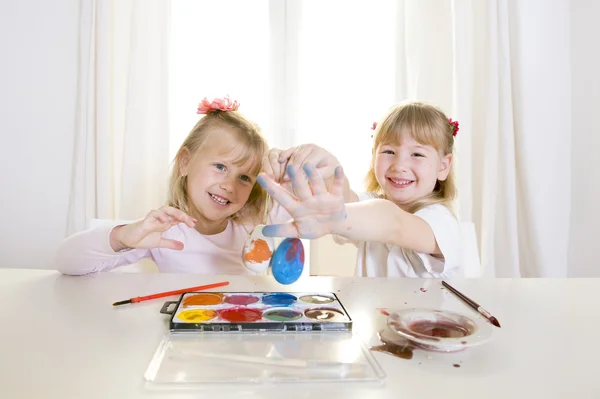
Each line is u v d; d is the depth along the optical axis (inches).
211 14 64.4
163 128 62.5
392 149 39.1
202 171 41.0
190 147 42.8
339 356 16.1
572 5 62.3
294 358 15.8
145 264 44.2
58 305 21.4
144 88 61.6
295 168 21.4
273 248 24.0
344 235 25.6
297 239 24.2
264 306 20.8
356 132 65.7
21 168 67.0
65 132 66.9
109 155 63.2
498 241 62.9
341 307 20.9
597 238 64.8
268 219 44.4
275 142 66.4
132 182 61.6
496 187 62.0
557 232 62.8
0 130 66.7
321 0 65.0
